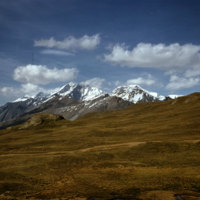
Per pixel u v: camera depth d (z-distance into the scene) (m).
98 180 42.28
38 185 42.03
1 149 89.25
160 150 61.31
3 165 57.81
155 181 38.84
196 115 110.06
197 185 34.81
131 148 65.19
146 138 81.38
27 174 49.69
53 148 82.38
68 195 33.97
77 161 58.72
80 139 95.81
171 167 47.62
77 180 43.19
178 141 66.00
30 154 71.31
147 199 29.52
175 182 37.25
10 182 43.97
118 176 44.09
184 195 30.31
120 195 32.09
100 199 30.72
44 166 55.56
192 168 45.16
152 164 51.59
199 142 62.31
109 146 71.69
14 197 34.97
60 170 52.31
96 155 62.28
